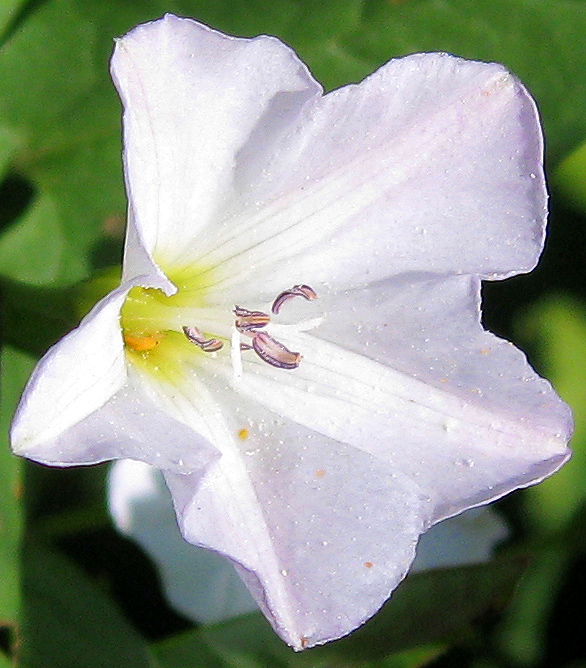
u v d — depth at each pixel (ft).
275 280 0.47
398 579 0.46
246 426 0.47
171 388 0.46
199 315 0.47
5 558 0.49
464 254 0.47
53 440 0.42
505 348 0.46
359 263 0.47
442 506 0.46
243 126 0.46
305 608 0.45
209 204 0.46
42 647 0.50
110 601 0.51
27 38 0.53
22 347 0.49
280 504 0.46
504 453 0.46
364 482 0.46
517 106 0.46
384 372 0.47
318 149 0.46
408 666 0.53
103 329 0.43
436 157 0.47
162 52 0.44
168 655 0.51
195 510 0.44
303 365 0.47
